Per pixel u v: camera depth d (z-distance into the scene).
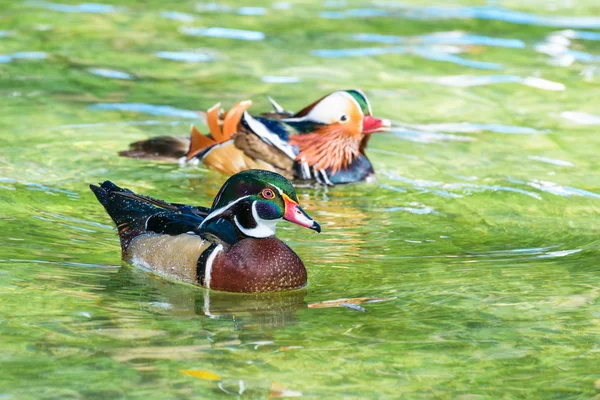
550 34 22.64
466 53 21.14
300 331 9.78
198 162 14.91
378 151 15.91
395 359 9.23
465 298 10.72
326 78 19.20
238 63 19.94
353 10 24.34
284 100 17.81
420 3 25.16
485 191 14.35
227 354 9.23
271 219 10.79
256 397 8.42
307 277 11.20
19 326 9.61
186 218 11.40
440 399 8.52
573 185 14.62
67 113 16.64
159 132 16.05
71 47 20.30
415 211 13.61
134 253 11.38
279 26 22.72
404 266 11.67
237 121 14.91
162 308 10.24
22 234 12.03
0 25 21.53
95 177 14.12
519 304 10.59
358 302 10.59
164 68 19.39
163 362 8.99
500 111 17.83
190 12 23.52
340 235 12.65
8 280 10.71
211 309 10.30
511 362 9.23
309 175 14.82
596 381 8.90
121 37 21.23
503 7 24.92
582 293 10.91
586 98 18.59
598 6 25.20
